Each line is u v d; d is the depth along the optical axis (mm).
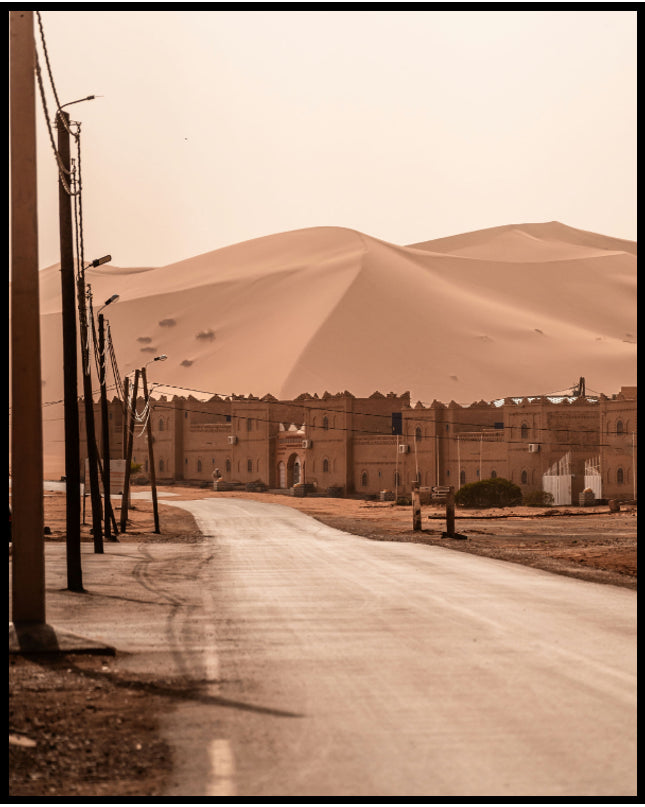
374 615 26719
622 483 138375
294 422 187500
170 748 14125
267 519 98938
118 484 137375
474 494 135000
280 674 19062
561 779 12539
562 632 23375
